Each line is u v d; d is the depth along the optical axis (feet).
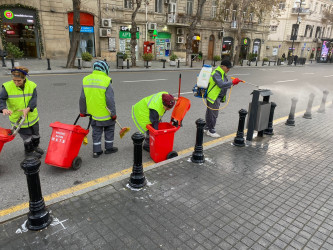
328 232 9.54
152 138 14.52
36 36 65.31
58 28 67.82
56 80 40.60
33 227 9.08
